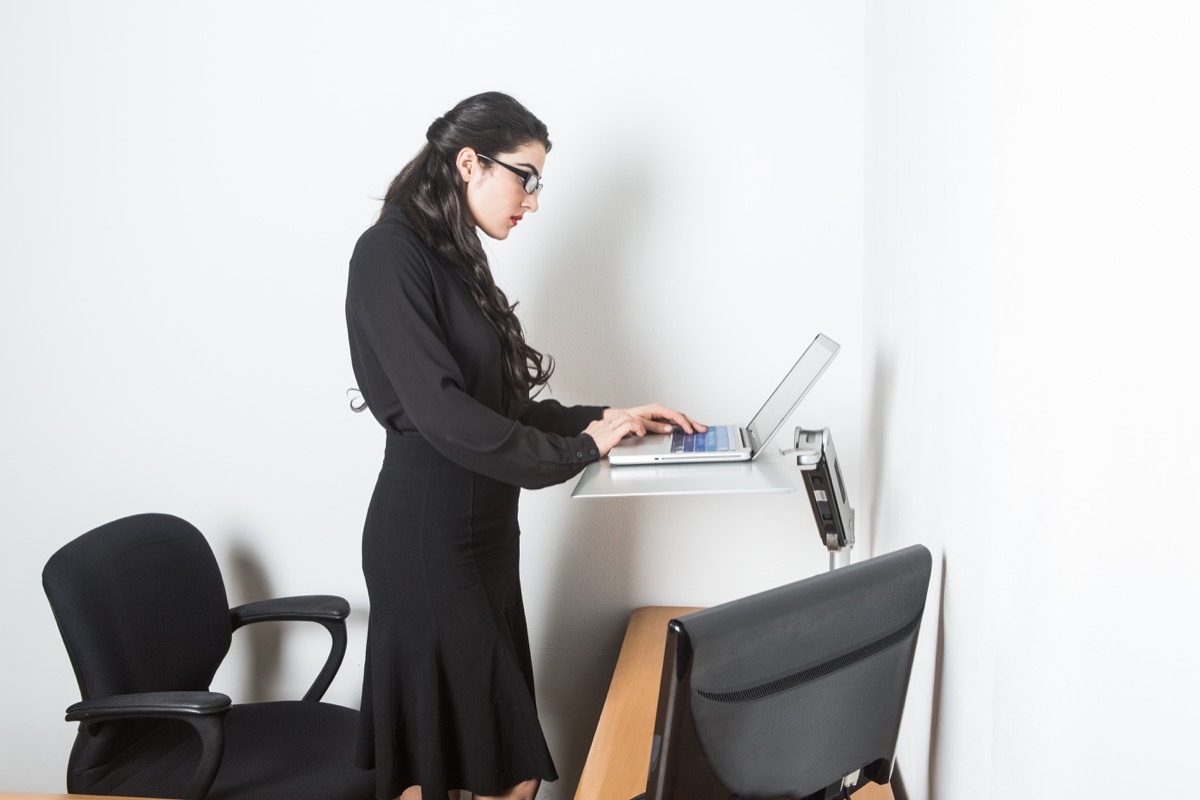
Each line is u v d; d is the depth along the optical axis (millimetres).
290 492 2520
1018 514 878
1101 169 658
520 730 1828
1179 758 557
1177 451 549
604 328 2369
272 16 2348
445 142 1733
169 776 1941
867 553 2160
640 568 2455
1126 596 628
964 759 1111
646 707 1873
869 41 2105
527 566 2488
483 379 1793
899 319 1629
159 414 2521
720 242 2305
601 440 1729
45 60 2410
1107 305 651
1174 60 543
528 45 2295
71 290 2492
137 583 2049
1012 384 895
